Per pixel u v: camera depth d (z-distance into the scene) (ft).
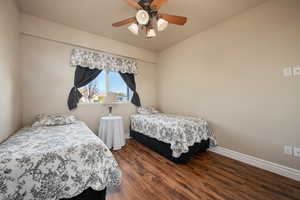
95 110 9.75
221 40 8.05
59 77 8.36
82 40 8.92
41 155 3.48
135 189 4.89
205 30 8.94
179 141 6.84
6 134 5.17
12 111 5.85
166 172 6.04
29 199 3.20
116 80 11.00
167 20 6.06
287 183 5.25
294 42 5.51
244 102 7.07
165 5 6.50
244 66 7.04
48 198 3.36
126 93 11.59
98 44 9.55
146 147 9.16
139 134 10.07
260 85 6.49
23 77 7.31
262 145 6.43
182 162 6.84
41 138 4.80
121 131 9.12
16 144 4.16
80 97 9.18
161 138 7.84
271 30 6.11
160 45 11.50
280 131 5.91
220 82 8.14
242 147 7.15
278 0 5.90
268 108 6.25
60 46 8.38
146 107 12.17
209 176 5.73
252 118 6.78
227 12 7.09
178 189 4.91
